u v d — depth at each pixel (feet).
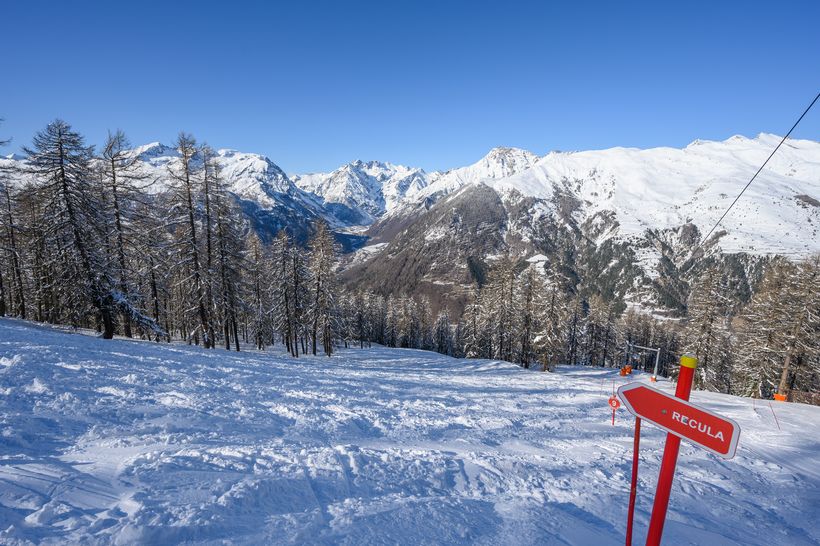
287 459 20.76
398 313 245.24
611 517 17.88
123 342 60.85
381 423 33.32
